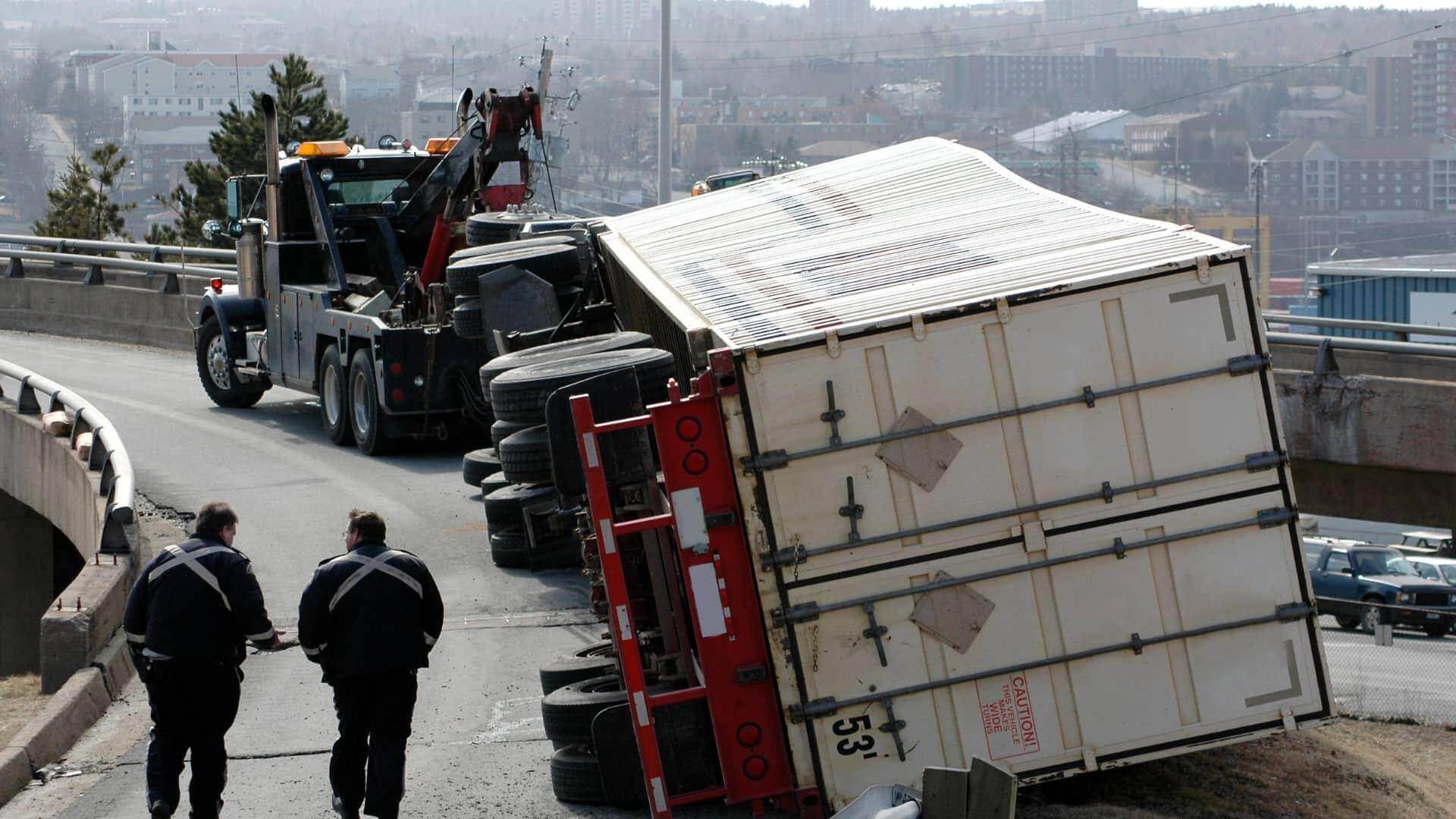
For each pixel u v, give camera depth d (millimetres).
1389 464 27406
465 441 28109
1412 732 20312
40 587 31016
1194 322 10977
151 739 11117
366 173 28719
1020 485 10938
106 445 20547
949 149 17422
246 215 31703
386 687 11078
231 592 10992
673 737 11375
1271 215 183375
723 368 10844
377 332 25172
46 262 48688
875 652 10906
